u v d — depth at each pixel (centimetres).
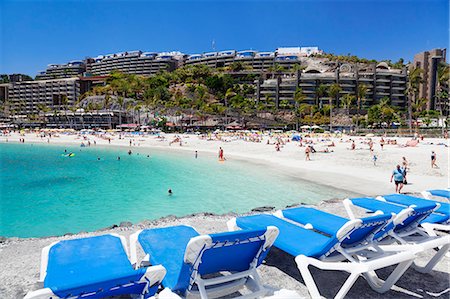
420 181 1666
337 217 536
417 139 4878
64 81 16125
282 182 1867
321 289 425
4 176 2258
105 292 270
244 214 914
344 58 16875
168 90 13400
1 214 1212
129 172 2433
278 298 305
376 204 609
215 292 332
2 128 12269
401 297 409
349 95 10881
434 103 12694
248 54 16738
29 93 16650
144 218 1156
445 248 458
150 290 292
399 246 420
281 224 493
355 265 356
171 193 1596
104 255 342
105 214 1212
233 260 336
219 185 1816
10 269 496
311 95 11894
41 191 1689
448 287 437
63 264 316
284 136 6781
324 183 1775
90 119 11700
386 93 11850
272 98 12269
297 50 18388
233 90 13138
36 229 1040
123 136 7550
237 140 5844
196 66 14900
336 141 5134
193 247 294
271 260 519
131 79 14000
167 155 3881
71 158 3641
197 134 8344
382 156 2780
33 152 4528
